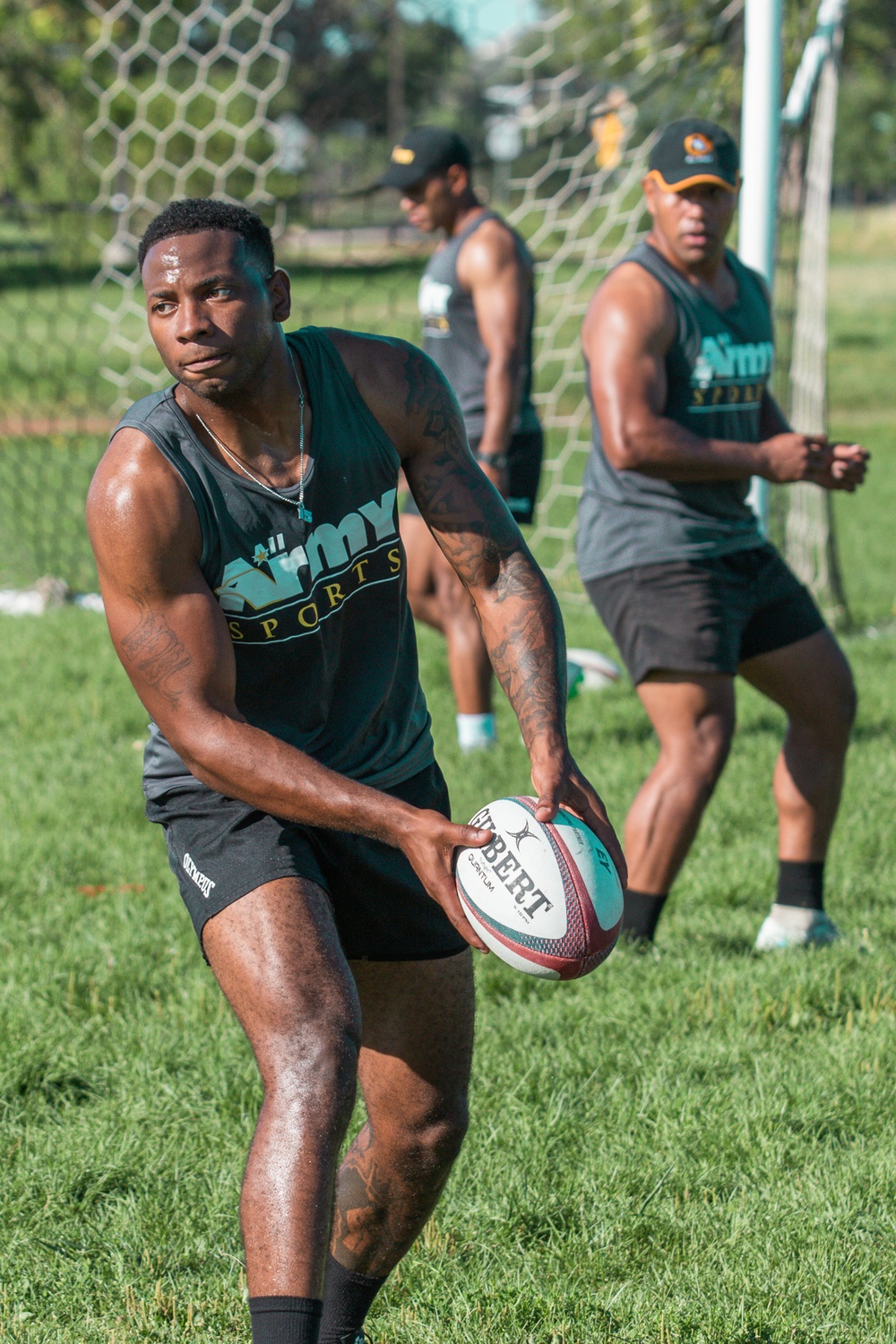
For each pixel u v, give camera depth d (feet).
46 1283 26.86
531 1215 28.84
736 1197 29.32
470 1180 29.91
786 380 77.41
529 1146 30.89
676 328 39.75
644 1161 30.53
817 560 81.97
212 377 20.59
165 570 21.07
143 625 21.17
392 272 223.71
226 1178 29.94
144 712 65.21
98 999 38.22
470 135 202.90
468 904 21.63
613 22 126.41
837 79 81.10
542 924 21.20
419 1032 23.53
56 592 88.94
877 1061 34.24
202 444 21.56
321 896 21.68
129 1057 34.96
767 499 65.57
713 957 40.55
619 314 39.50
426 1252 27.68
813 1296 25.96
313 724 23.40
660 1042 35.40
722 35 83.20
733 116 82.12
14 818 51.62
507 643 23.66
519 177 181.06
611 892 21.80
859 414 170.81
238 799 21.45
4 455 128.36
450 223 61.62
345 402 22.76
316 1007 20.01
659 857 40.42
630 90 96.99
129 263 186.29
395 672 24.41
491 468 59.41
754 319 41.34
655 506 39.68
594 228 112.78
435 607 59.62
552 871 21.39
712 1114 32.12
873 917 43.52
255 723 23.12
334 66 341.21
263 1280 18.04
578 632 80.59
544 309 172.24
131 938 41.52
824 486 39.65
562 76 107.14
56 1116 32.71
